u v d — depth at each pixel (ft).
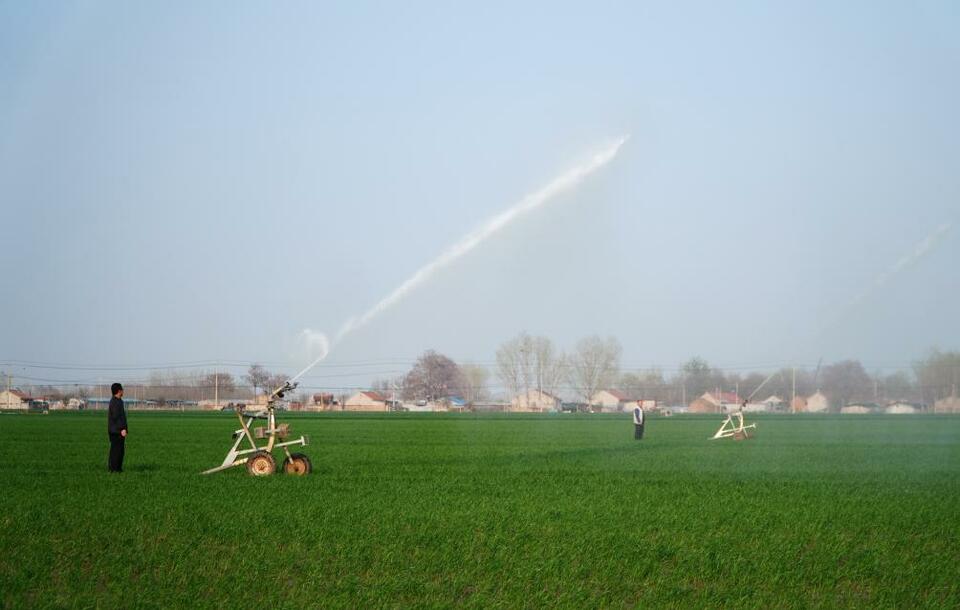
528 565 54.65
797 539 62.95
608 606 47.57
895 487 94.43
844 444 176.55
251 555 56.24
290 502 77.20
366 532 63.36
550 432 231.50
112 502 75.82
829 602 48.42
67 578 50.49
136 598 46.83
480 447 163.53
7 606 45.37
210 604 45.98
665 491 89.30
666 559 57.77
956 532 66.85
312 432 225.76
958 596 49.62
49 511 70.59
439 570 53.57
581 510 74.84
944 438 202.39
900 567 55.31
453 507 75.97
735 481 99.81
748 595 49.26
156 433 208.03
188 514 69.92
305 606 46.01
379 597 47.65
